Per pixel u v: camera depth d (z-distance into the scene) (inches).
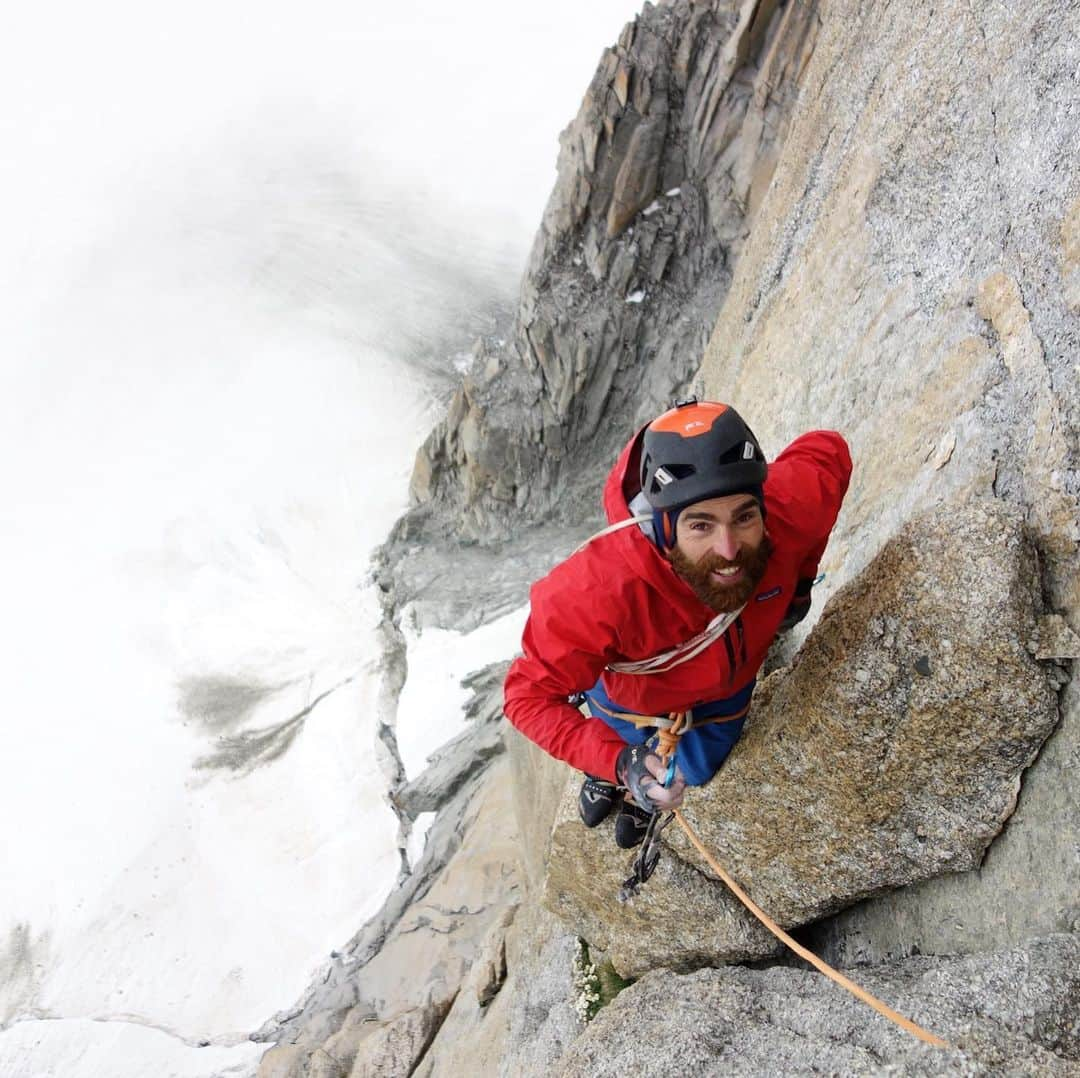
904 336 173.3
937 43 185.0
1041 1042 100.5
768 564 106.7
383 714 1029.8
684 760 142.9
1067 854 109.5
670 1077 134.6
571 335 1091.3
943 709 117.5
